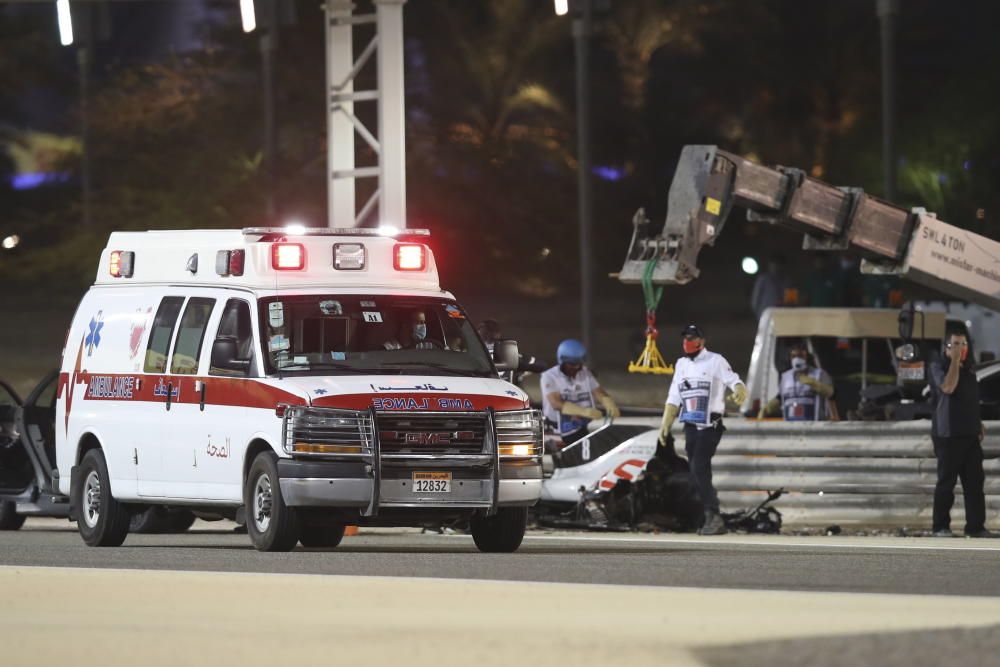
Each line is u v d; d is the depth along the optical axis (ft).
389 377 182.60
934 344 275.80
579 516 228.84
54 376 240.32
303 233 194.08
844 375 277.85
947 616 118.32
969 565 161.27
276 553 177.88
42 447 238.07
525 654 101.09
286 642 106.01
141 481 196.24
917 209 231.71
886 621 115.65
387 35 274.36
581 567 158.30
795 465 232.32
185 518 238.68
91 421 204.54
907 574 150.82
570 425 239.30
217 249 195.11
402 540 217.56
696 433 219.82
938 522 218.38
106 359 204.64
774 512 227.81
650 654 101.04
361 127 278.26
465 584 138.41
